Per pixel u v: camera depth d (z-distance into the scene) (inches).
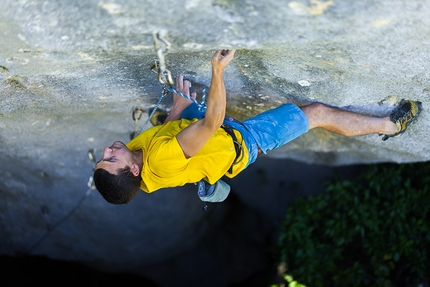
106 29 102.4
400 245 244.1
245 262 304.5
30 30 103.9
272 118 139.6
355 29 102.5
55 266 309.9
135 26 101.5
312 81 136.6
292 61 129.0
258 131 138.0
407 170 255.4
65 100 152.7
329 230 253.6
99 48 109.5
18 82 135.5
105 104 162.2
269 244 298.0
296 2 96.7
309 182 280.5
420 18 100.1
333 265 255.0
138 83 145.7
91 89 145.3
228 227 303.0
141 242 283.7
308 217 265.6
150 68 136.9
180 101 143.9
